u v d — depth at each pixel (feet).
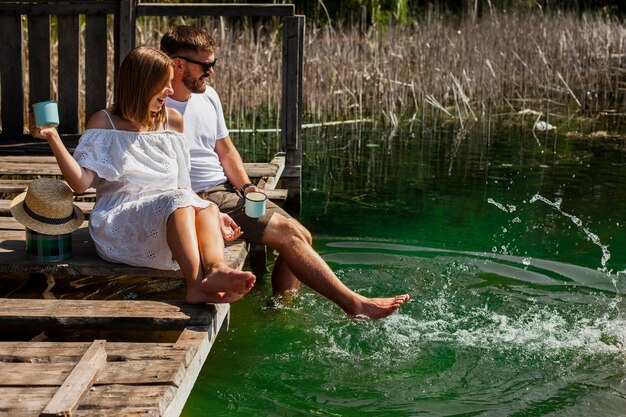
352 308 13.71
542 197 23.81
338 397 11.99
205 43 14.74
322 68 39.52
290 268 14.06
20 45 22.22
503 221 21.27
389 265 17.63
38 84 22.44
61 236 12.71
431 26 46.73
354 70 40.55
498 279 16.81
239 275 11.28
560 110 42.01
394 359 13.21
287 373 12.73
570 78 44.50
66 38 22.17
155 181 12.78
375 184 25.66
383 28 50.57
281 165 22.15
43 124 11.59
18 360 10.03
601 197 23.90
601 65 45.57
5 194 19.63
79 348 10.34
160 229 12.12
